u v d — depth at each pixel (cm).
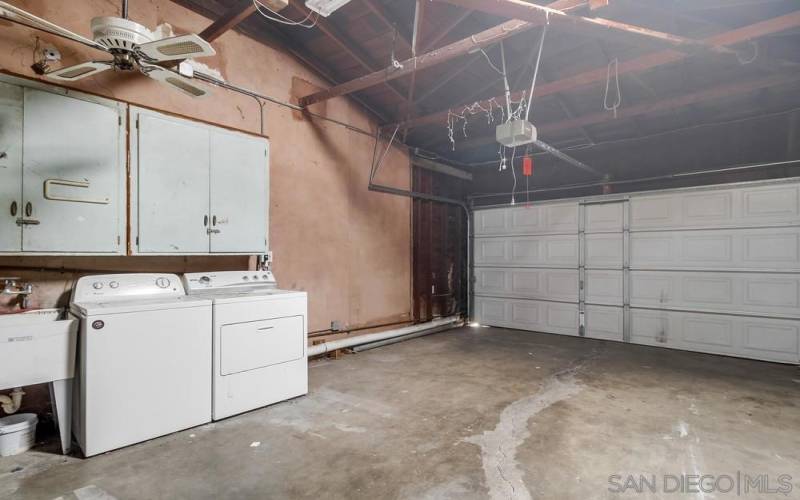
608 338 551
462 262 705
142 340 236
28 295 256
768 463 214
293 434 249
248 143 332
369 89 481
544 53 398
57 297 271
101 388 221
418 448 231
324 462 215
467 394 321
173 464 213
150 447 231
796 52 344
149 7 309
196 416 258
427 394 321
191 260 337
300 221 418
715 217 476
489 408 291
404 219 571
